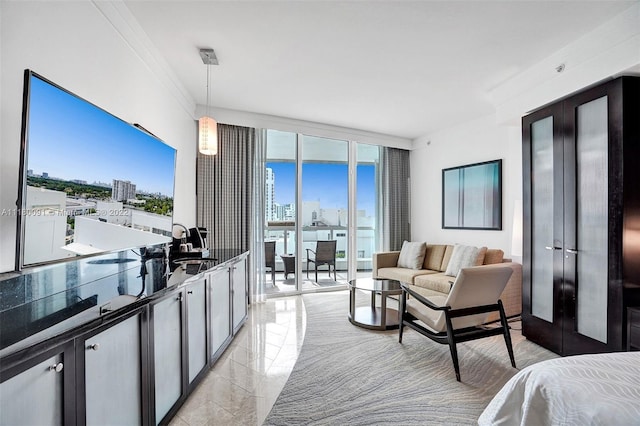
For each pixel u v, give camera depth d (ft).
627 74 6.95
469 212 14.21
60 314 3.49
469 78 9.89
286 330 10.18
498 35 7.50
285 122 13.82
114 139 5.40
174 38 7.55
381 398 6.29
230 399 6.23
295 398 6.28
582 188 7.86
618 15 6.77
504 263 11.65
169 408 5.35
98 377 3.60
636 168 7.00
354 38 7.61
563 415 3.34
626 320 6.86
